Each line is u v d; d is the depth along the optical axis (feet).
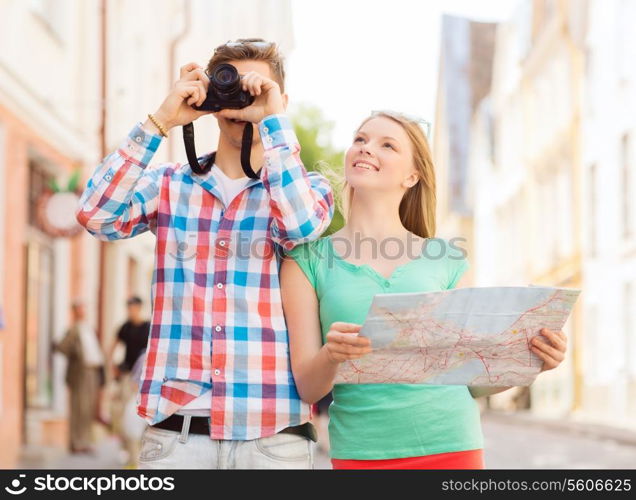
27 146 71.26
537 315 16.03
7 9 64.23
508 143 170.40
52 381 78.38
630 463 60.49
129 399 58.44
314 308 17.38
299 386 16.75
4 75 63.16
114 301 96.22
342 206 19.34
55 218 64.64
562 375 131.95
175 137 27.84
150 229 17.98
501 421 128.88
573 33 128.77
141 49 76.18
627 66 107.76
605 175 115.85
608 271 114.62
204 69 18.03
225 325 16.55
